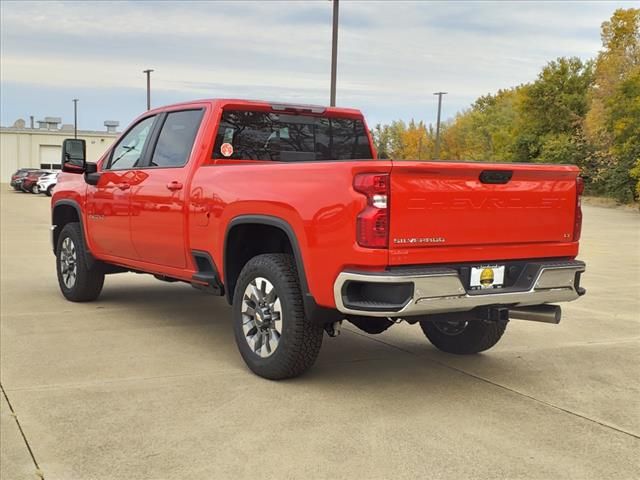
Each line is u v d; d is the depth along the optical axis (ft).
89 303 25.58
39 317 22.75
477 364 18.20
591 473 11.34
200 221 18.08
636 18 133.28
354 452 11.99
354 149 21.75
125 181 21.56
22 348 18.63
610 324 23.70
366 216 13.50
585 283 33.58
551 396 15.47
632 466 11.66
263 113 19.86
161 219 19.72
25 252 41.98
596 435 13.05
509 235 15.16
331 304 14.32
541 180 15.58
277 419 13.56
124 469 11.18
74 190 24.66
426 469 11.35
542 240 15.76
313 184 14.65
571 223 16.25
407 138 331.98
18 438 12.38
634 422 13.83
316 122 20.95
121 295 27.50
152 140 21.15
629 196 115.65
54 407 13.98
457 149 295.48
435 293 13.70
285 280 15.49
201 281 18.52
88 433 12.65
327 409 14.23
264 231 17.29
